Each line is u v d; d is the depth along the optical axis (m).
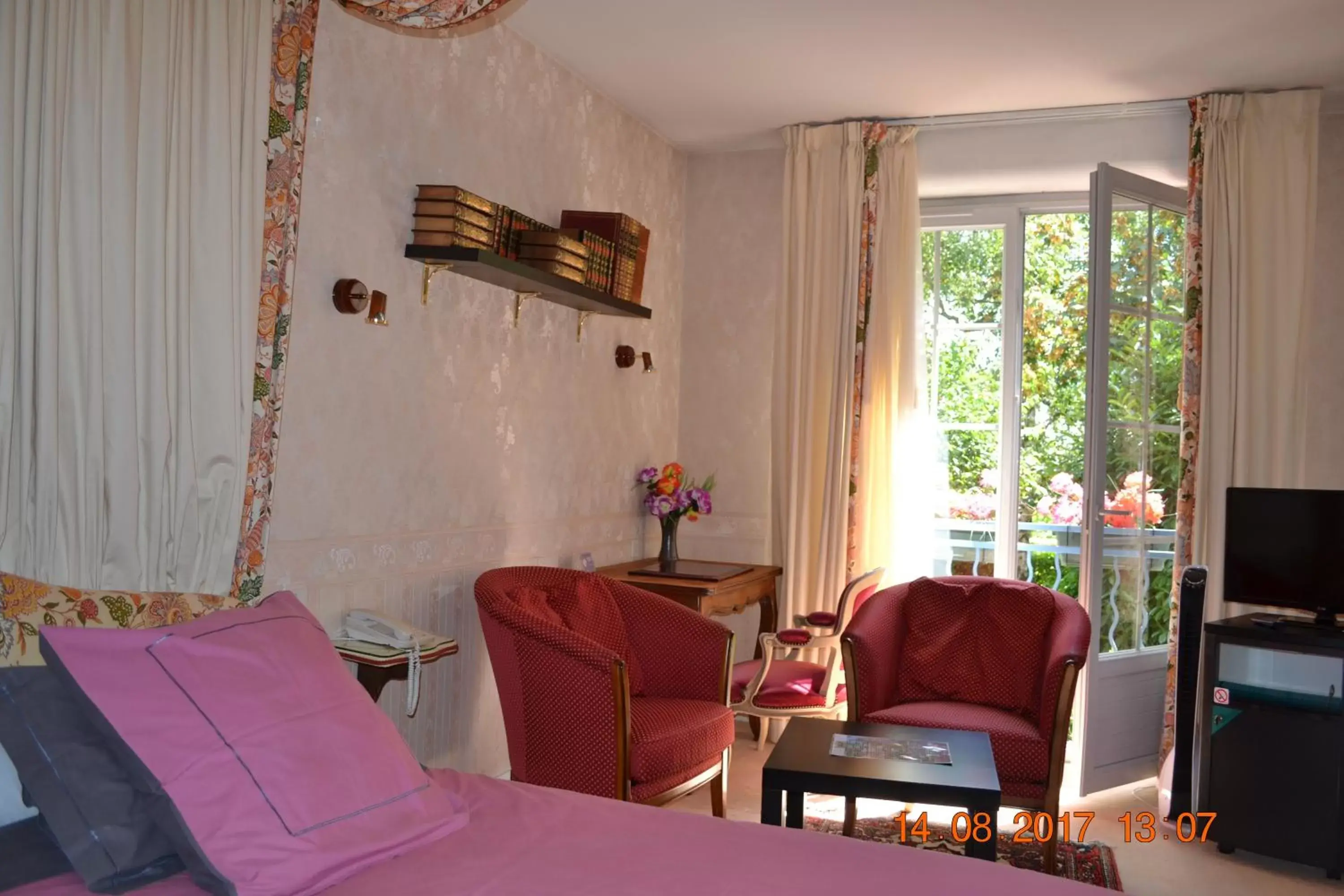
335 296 2.95
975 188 4.76
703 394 5.19
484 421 3.68
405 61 3.23
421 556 3.37
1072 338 5.77
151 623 1.97
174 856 1.63
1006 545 4.81
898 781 2.54
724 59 3.99
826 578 4.64
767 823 2.63
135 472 2.19
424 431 3.37
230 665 1.72
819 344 4.73
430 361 3.38
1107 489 4.12
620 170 4.60
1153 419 4.26
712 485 5.04
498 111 3.72
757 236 5.12
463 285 3.54
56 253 2.03
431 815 1.81
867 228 4.65
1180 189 4.30
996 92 4.24
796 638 3.80
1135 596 4.20
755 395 5.09
